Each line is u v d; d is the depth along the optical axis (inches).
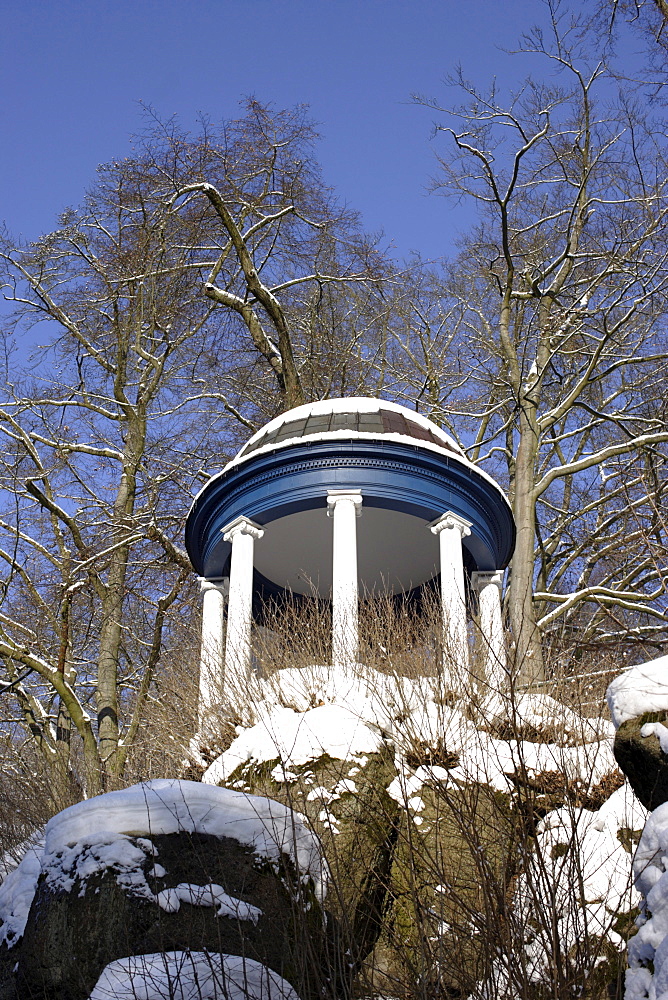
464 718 410.3
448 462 575.8
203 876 302.8
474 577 607.5
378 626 478.6
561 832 359.3
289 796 325.7
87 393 828.0
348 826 367.2
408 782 391.2
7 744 741.9
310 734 402.9
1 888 339.3
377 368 991.0
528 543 719.7
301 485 562.9
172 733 503.2
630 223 827.4
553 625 703.7
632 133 800.9
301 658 475.8
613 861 347.3
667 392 764.0
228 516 585.0
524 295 827.4
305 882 315.9
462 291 1026.1
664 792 283.0
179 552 719.1
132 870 299.3
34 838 421.4
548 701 418.3
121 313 823.7
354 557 535.8
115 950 286.7
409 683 438.6
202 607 608.4
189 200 832.9
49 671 656.4
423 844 326.6
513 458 944.9
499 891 288.8
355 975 293.4
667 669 302.7
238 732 442.3
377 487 560.4
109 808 313.4
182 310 834.8
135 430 801.6
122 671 852.0
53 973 287.6
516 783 324.2
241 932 279.0
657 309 834.2
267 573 655.8
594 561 745.0
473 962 295.9
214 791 322.0
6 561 769.6
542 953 292.7
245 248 843.4
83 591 748.6
